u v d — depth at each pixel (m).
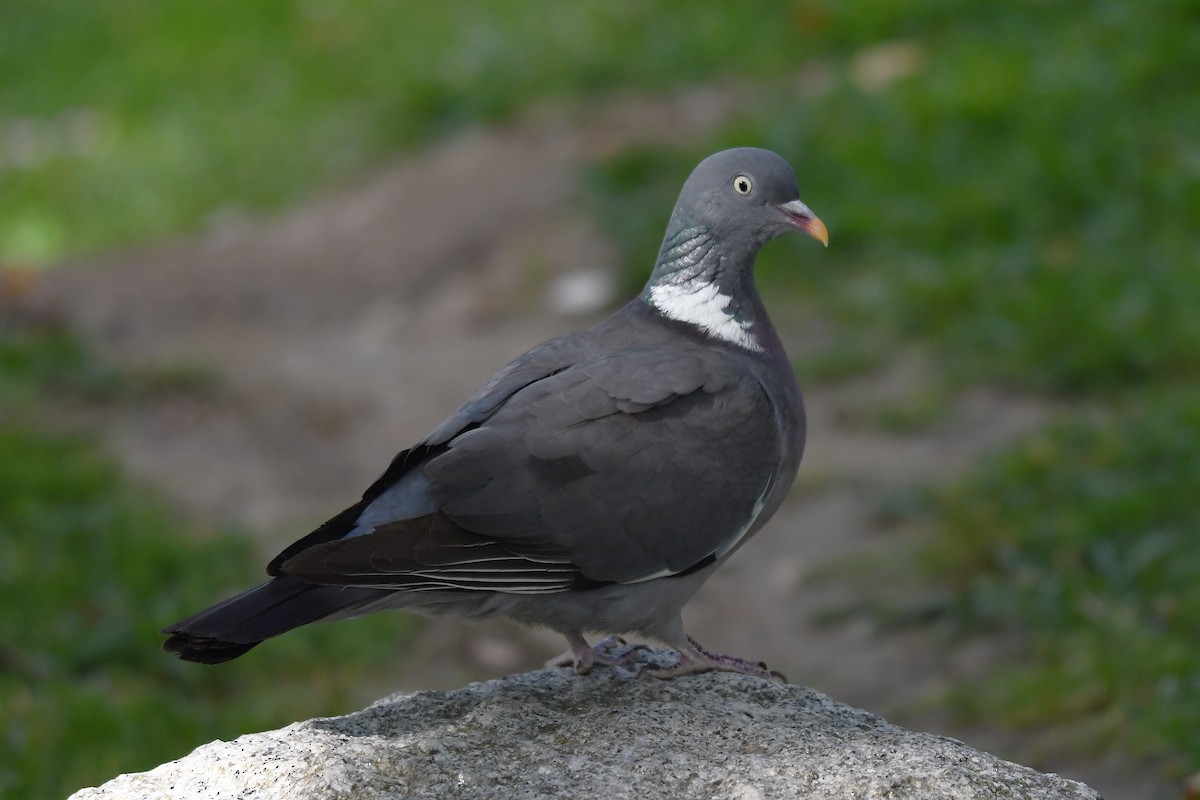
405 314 15.73
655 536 5.97
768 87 18.30
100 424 12.65
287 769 5.27
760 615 10.35
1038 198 14.55
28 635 9.55
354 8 23.70
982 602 9.79
